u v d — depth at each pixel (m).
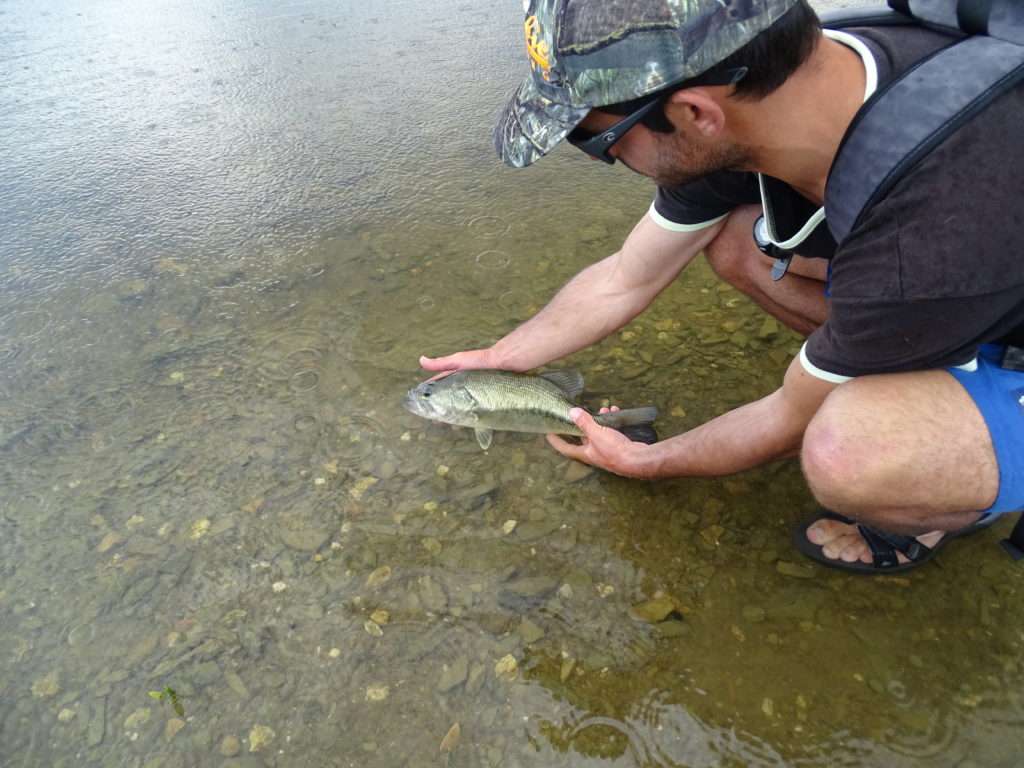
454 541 2.56
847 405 1.91
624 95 1.59
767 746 2.00
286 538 2.61
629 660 2.21
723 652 2.21
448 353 3.28
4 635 2.38
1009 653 2.14
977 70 1.52
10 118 5.39
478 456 2.86
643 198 4.26
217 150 4.88
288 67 5.95
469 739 2.06
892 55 1.62
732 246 2.62
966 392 1.87
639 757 2.00
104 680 2.25
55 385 3.24
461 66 5.79
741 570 2.41
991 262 1.56
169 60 6.23
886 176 1.58
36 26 7.23
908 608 2.26
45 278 3.85
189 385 3.21
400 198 4.34
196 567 2.54
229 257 3.94
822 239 2.10
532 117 1.75
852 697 2.08
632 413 2.74
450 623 2.33
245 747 2.07
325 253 3.93
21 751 2.10
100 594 2.47
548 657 2.23
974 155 1.51
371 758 2.04
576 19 1.60
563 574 2.45
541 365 2.93
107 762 2.07
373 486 2.76
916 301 1.61
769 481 2.66
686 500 2.63
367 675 2.22
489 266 3.79
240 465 2.86
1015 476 1.88
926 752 1.96
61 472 2.88
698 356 3.19
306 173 4.60
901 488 1.91
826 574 2.37
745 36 1.48
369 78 5.70
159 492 2.78
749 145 1.72
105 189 4.54
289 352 3.34
